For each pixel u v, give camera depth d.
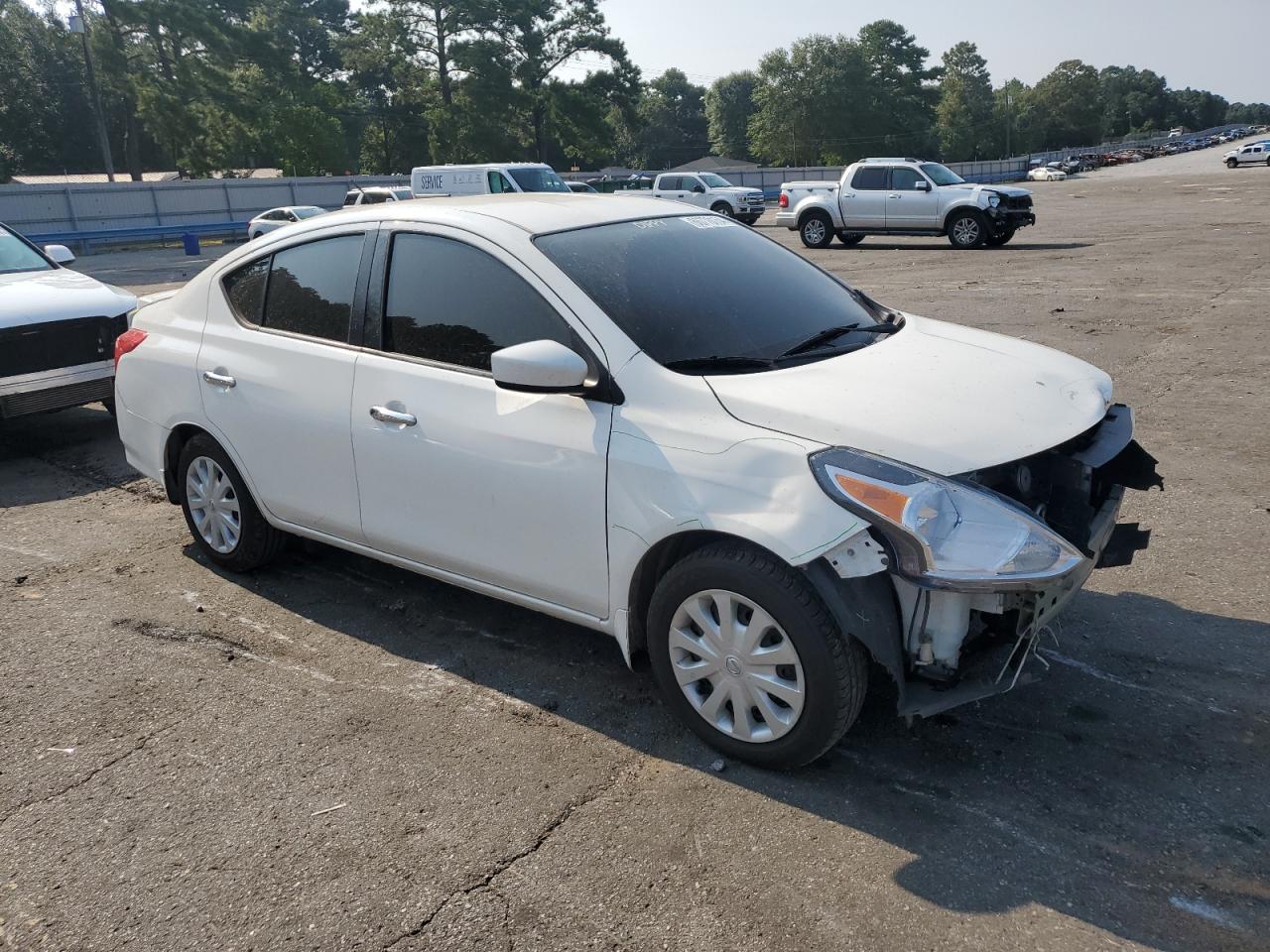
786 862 2.72
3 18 70.00
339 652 4.03
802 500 2.79
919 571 2.68
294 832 2.92
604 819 2.93
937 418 2.95
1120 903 2.52
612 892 2.64
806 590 2.85
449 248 3.70
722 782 3.08
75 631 4.28
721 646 3.08
